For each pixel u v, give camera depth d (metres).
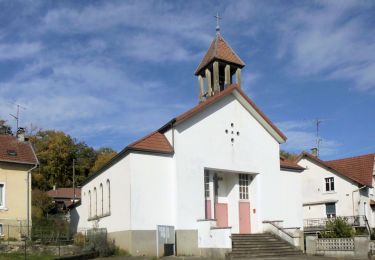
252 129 31.16
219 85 32.12
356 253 25.53
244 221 30.36
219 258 24.31
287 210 32.03
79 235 28.62
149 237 25.31
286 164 33.12
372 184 49.78
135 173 25.72
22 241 27.86
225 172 29.94
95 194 33.16
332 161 54.66
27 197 32.81
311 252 27.53
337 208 48.44
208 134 28.59
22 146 35.25
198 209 26.98
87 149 82.44
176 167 26.72
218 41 32.66
